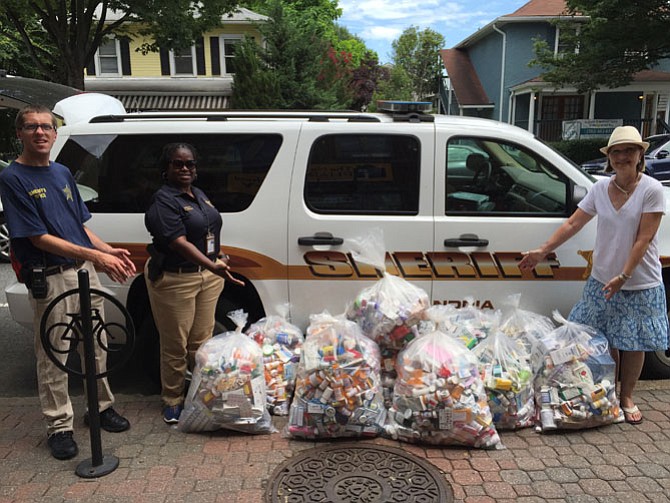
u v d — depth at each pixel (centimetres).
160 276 330
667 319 375
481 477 294
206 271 340
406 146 366
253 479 294
